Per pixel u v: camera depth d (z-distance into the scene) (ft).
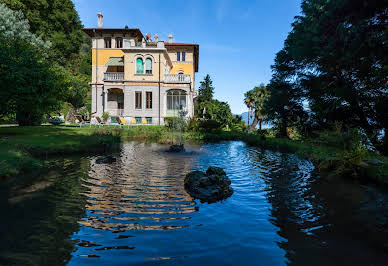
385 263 8.41
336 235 10.55
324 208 13.85
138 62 90.99
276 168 25.90
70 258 8.43
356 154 21.65
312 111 50.60
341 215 12.84
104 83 91.04
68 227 10.82
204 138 67.10
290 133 85.40
